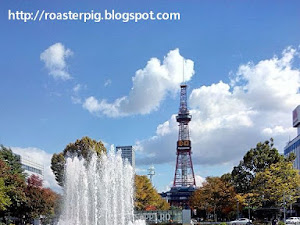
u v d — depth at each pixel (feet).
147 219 243.40
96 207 188.34
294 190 260.62
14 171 237.04
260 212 307.37
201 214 418.92
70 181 191.93
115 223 195.62
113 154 203.62
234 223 253.24
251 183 270.67
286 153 492.95
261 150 289.53
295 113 476.54
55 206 250.37
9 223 205.67
